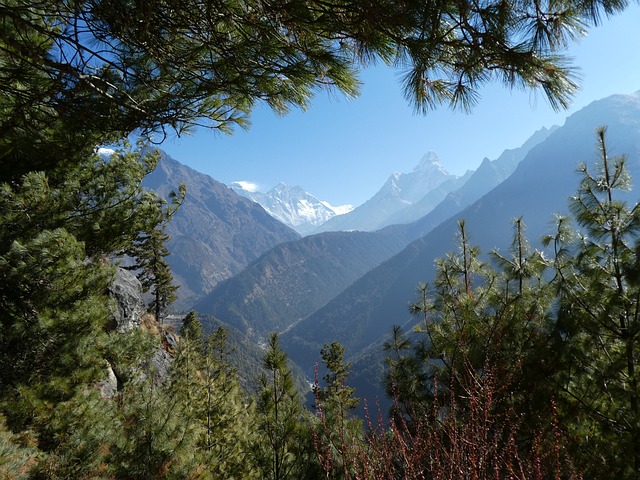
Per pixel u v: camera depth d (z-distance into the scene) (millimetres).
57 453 4988
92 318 5758
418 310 7723
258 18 2389
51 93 2803
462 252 7465
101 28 2543
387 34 2021
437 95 2371
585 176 5879
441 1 1708
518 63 1865
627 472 4645
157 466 5773
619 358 5406
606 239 5699
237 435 9703
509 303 6355
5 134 3172
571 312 5676
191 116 3502
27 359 5375
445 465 3676
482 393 4508
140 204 7832
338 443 5137
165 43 2684
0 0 2322
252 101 3350
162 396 6914
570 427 5301
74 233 6828
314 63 2604
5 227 5980
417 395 6641
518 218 6719
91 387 6508
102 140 3949
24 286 5496
